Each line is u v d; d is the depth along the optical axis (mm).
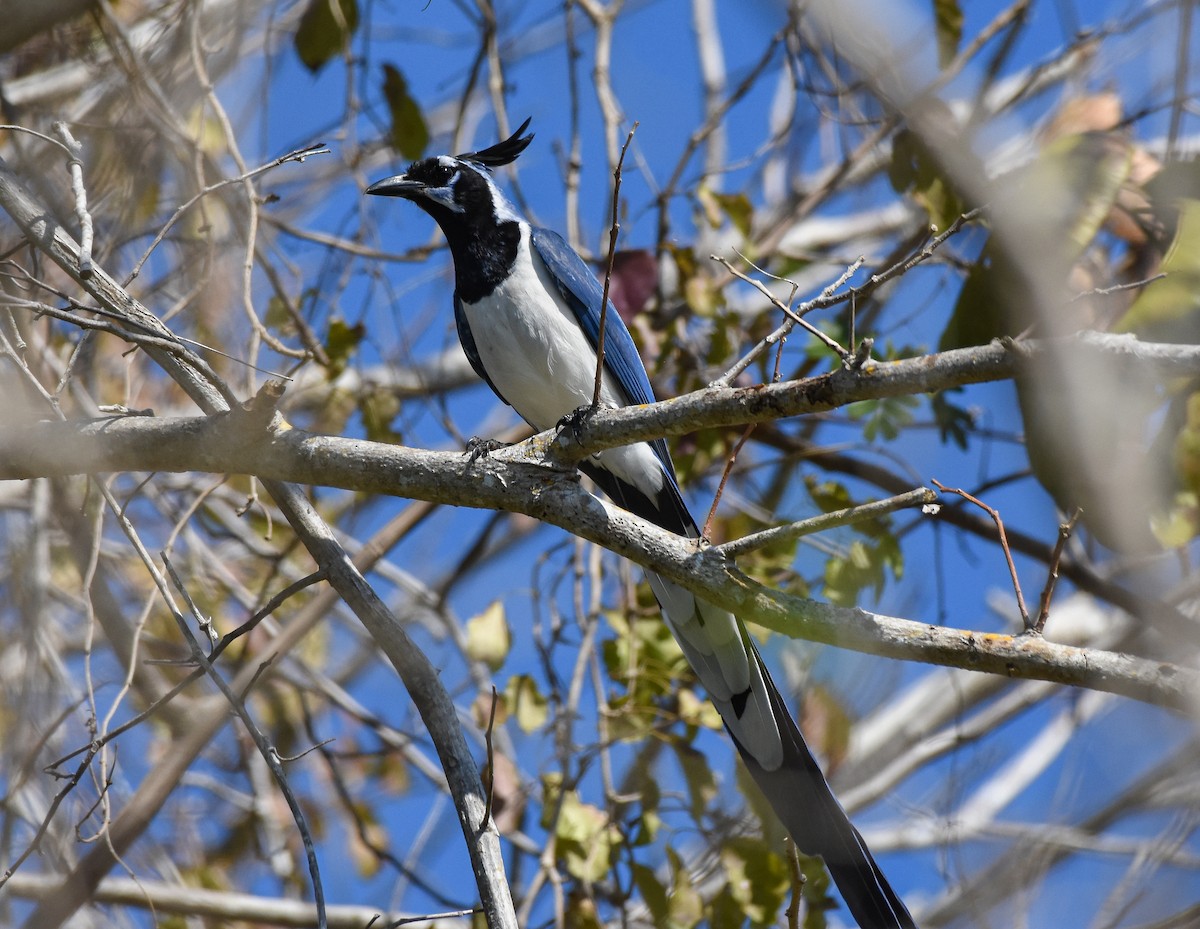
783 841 9414
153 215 10469
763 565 11273
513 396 10484
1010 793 13359
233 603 13641
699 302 11727
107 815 8086
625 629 10875
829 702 8250
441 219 10414
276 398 7152
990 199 7980
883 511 6379
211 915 10875
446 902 10930
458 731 7441
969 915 7230
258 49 11914
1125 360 5988
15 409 7941
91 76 10406
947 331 10117
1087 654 6383
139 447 7520
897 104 7676
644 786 10109
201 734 10055
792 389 6605
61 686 10422
